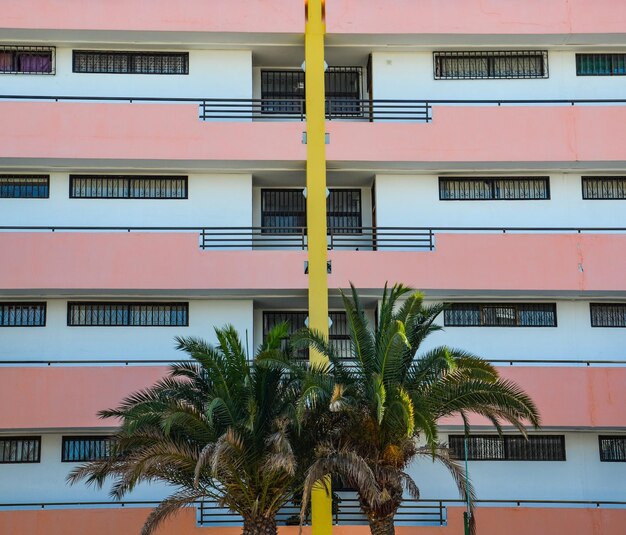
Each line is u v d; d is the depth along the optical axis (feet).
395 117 94.12
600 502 86.63
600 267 88.38
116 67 93.86
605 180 94.12
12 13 90.07
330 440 67.31
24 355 88.28
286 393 69.67
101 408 84.07
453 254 88.22
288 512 86.79
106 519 81.46
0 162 89.04
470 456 88.84
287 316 92.79
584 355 90.74
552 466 88.79
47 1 90.48
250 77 94.27
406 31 92.07
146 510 81.92
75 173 91.45
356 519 84.12
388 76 95.25
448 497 87.71
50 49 93.50
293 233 91.04
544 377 86.38
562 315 91.40
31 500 86.02
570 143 90.68
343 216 95.61
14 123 88.53
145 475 69.97
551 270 88.22
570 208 93.25
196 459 67.56
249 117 91.61
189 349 68.13
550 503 87.76
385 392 63.87
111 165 90.02
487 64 96.02
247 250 88.43
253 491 69.56
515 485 88.48
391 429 66.64
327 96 97.76
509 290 88.17
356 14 92.22
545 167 92.32
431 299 90.43
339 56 96.53
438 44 94.48
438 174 93.25
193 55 94.38
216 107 93.76
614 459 89.10
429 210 92.63
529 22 92.68
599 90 95.71
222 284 86.58
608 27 92.73
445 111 90.94
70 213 90.84
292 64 97.19
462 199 93.09
